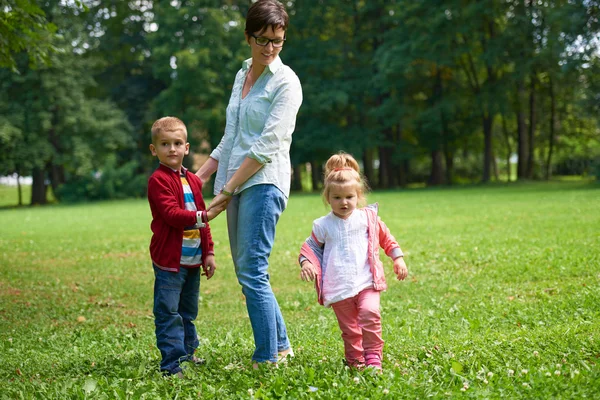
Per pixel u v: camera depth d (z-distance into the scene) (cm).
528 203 2180
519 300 700
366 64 4750
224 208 441
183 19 4606
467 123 4534
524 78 3844
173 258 452
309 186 6456
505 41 3759
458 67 4338
